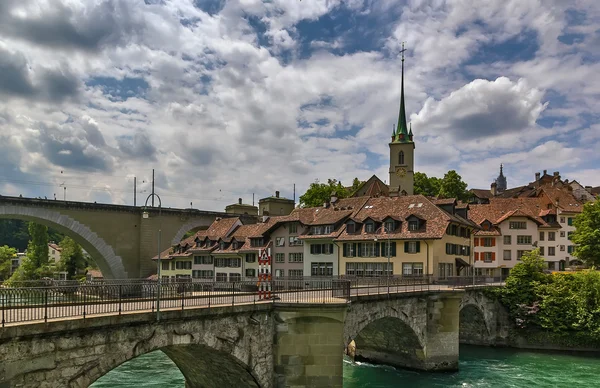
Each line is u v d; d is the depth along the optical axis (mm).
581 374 43719
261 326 27000
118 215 82188
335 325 27766
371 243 61000
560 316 55594
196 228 97438
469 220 70438
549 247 85000
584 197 111188
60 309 20766
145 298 24594
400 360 46094
